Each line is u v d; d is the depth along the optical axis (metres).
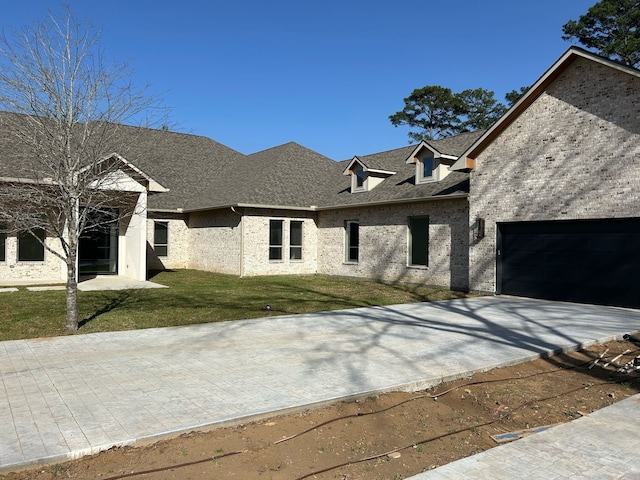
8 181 11.70
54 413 5.10
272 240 22.67
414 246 19.31
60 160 9.50
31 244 18.16
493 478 3.95
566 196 13.78
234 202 21.38
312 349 8.15
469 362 7.30
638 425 5.11
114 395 5.71
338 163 28.28
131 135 11.38
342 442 4.64
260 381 6.28
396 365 7.10
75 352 7.92
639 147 12.21
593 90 13.20
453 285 17.52
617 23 31.94
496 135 15.61
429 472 4.05
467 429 5.06
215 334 9.41
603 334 9.48
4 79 9.59
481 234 15.97
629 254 12.67
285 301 14.22
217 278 20.78
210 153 29.70
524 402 5.89
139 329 9.90
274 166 24.56
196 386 6.06
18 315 11.10
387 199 19.58
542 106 14.39
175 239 25.95
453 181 18.34
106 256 21.94
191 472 3.97
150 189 18.45
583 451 4.47
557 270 14.27
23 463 3.96
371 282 20.42
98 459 4.16
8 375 6.57
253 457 4.26
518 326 10.34
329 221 23.36
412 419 5.27
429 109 45.88
